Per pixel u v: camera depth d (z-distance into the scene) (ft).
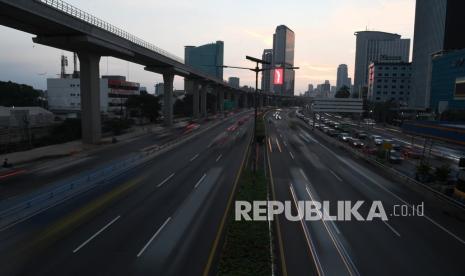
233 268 51.44
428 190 99.71
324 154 174.81
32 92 431.84
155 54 268.00
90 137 202.59
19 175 120.57
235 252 56.80
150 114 358.23
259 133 219.41
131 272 53.16
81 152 171.63
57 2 152.56
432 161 159.94
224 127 321.73
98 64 205.26
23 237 66.39
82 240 64.95
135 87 547.08
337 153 179.11
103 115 371.97
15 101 397.60
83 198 92.02
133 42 225.56
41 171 127.13
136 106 358.64
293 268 55.06
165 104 326.65
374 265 56.80
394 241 66.64
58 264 55.67
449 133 95.81
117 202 88.48
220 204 86.94
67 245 62.80
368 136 248.11
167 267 54.70
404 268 56.08
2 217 76.13
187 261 56.70
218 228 70.85
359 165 146.61
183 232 68.74
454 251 62.80
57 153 166.09
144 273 52.85
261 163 145.89
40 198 87.45
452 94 378.32
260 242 60.75
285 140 231.71
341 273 53.88
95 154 166.61
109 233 68.18
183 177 117.50
